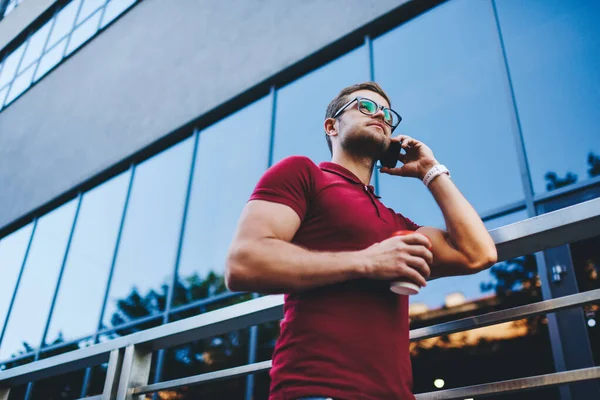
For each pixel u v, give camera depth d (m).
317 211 1.33
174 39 8.33
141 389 1.88
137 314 6.39
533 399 3.43
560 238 1.31
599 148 3.94
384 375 1.12
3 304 8.44
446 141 4.80
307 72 6.40
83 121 9.09
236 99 6.86
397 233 1.23
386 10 5.85
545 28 4.71
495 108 4.64
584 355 3.33
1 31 13.44
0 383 2.43
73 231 8.11
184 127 7.32
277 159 6.04
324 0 6.56
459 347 3.89
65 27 11.27
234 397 4.88
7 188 9.91
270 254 1.15
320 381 1.08
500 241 1.38
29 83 11.22
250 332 5.15
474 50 5.09
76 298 7.32
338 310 1.18
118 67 9.08
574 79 4.32
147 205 7.26
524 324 3.70
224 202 6.35
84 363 2.15
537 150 4.23
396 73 5.57
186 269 6.23
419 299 4.18
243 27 7.34
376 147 1.60
